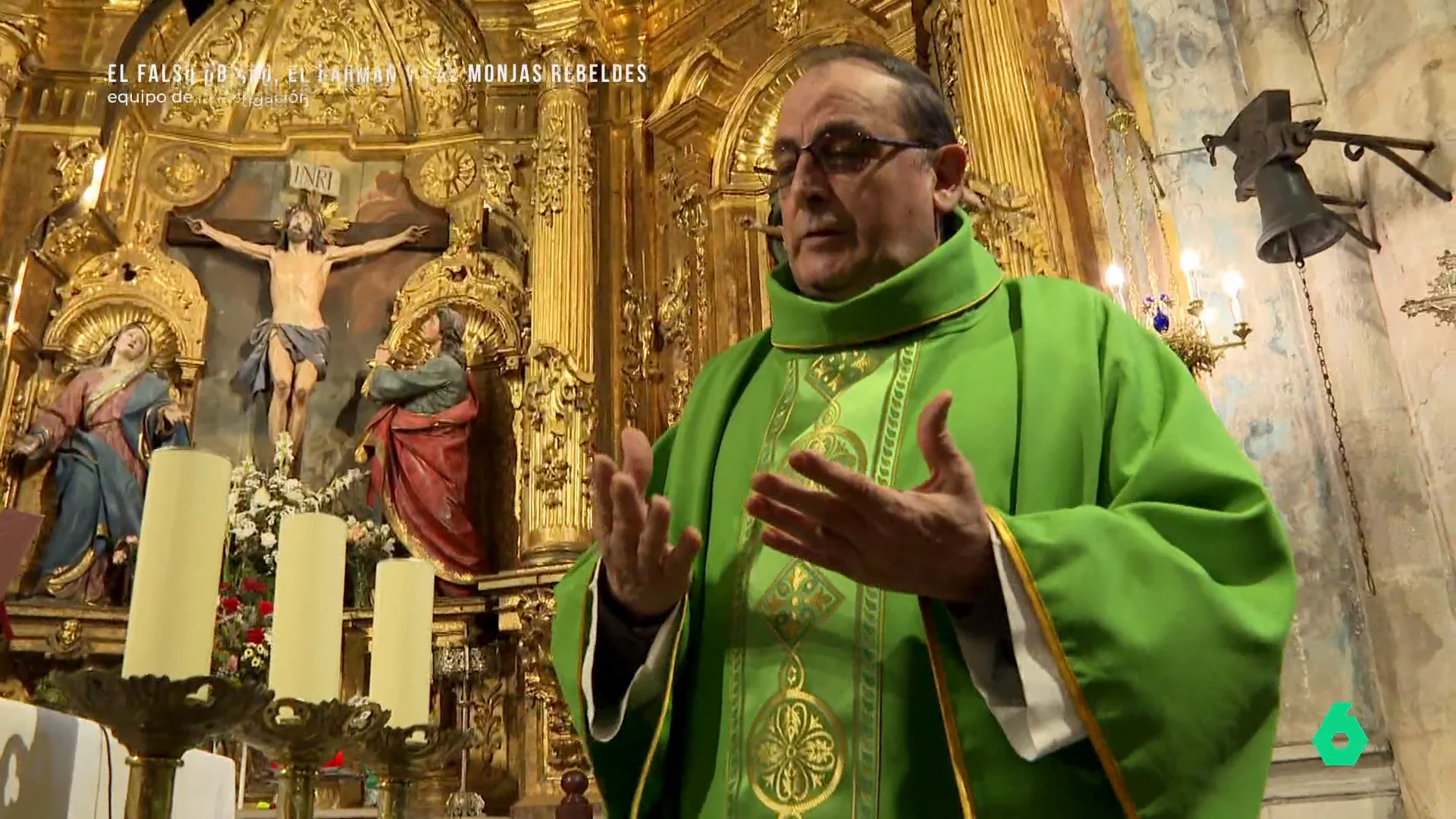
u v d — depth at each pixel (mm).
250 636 4488
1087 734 979
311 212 7406
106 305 6848
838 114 1422
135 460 6246
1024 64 4785
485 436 6840
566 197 7082
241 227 7348
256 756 5117
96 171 7008
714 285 6676
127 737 1380
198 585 1504
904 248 1427
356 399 6973
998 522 1016
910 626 1165
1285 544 1117
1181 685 988
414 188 7695
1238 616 1030
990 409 1292
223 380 6906
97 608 5598
